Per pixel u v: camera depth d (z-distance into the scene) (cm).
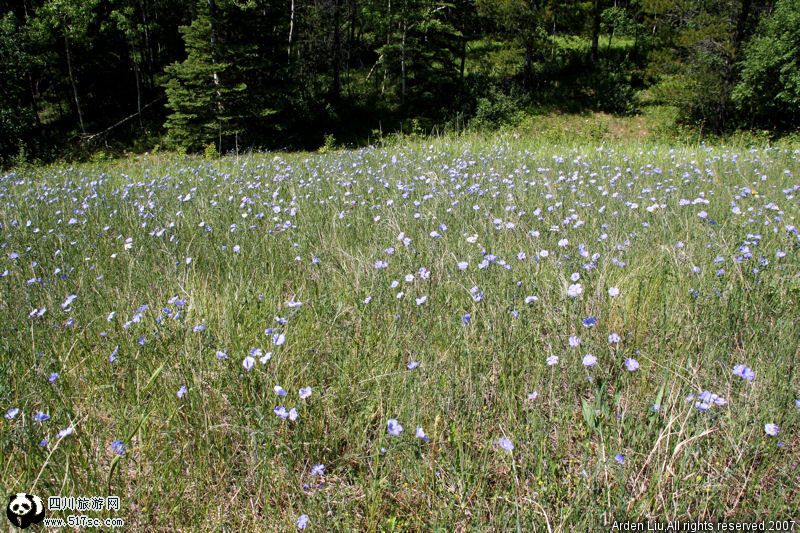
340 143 2709
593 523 183
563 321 290
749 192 506
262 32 2430
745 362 261
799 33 2020
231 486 223
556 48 3344
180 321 307
